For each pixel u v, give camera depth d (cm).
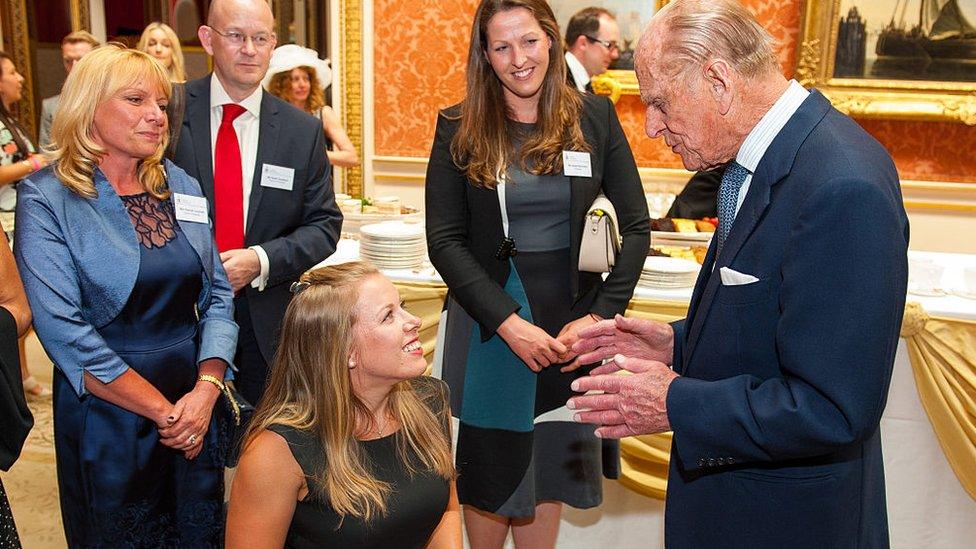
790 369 115
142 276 182
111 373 177
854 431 110
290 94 442
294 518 141
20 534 263
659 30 123
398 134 526
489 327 200
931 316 221
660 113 127
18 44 548
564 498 217
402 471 147
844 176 110
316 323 138
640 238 210
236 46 214
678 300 236
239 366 233
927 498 236
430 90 515
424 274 255
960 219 471
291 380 141
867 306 107
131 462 185
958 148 462
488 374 208
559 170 201
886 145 468
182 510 198
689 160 131
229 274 211
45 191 175
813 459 126
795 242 113
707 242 290
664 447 239
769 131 121
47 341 173
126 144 179
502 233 204
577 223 202
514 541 233
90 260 176
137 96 177
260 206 224
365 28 508
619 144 212
